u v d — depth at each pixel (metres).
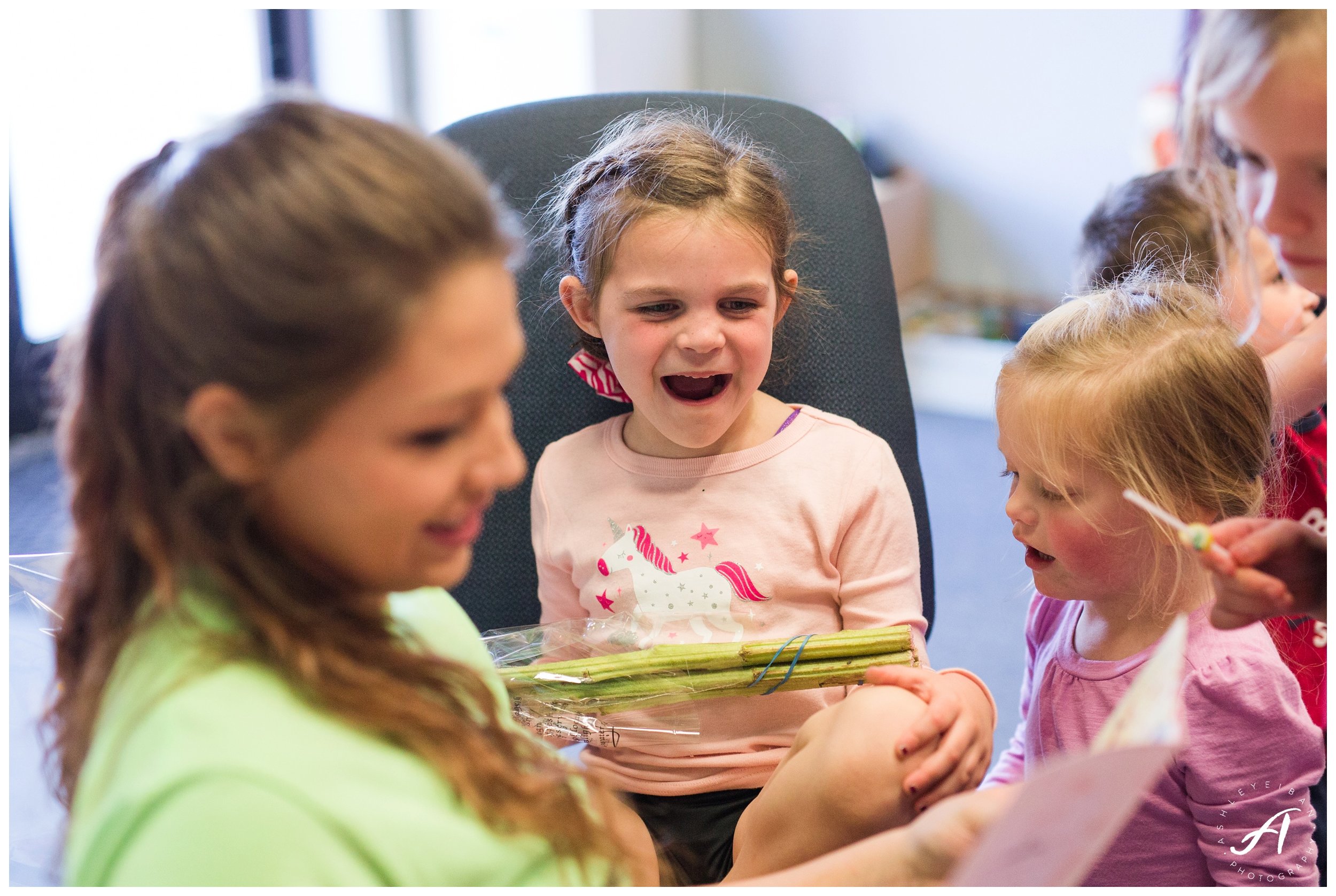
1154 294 1.01
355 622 0.63
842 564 1.12
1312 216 0.78
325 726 0.58
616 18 2.98
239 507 0.58
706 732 1.08
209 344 0.54
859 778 0.82
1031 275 3.40
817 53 3.44
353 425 0.55
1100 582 0.95
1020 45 3.19
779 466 1.13
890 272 1.30
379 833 0.56
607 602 1.13
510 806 0.63
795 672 0.99
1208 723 0.89
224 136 0.58
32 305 2.23
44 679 0.88
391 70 2.62
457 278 0.55
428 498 0.58
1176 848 0.94
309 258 0.53
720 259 1.01
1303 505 1.19
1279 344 1.17
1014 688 1.95
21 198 2.17
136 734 0.56
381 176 0.55
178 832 0.52
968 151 3.36
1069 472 0.93
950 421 3.11
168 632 0.59
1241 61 0.74
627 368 1.06
